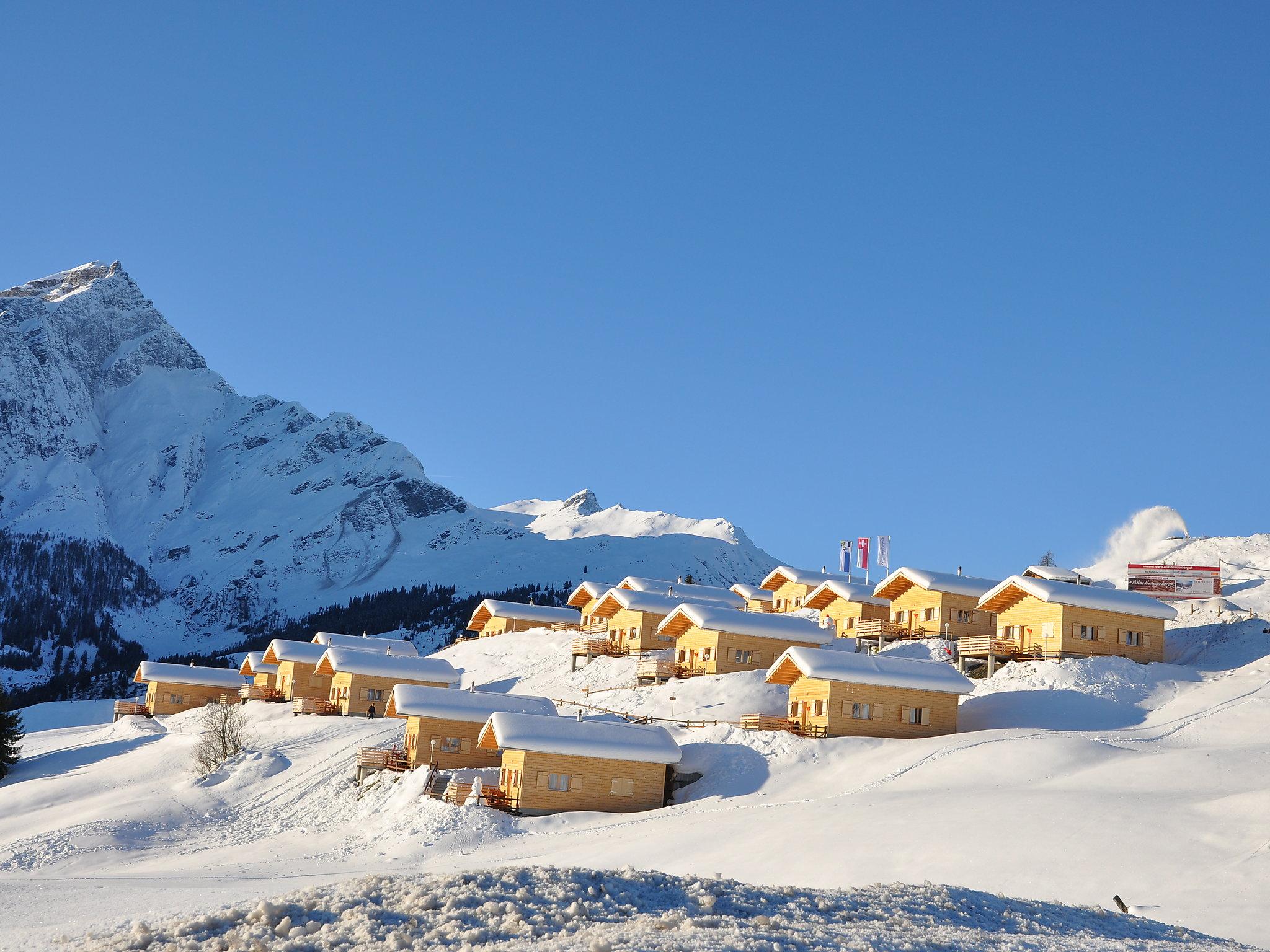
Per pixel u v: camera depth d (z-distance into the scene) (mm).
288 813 65500
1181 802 41188
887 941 23031
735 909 25906
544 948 21703
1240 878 32594
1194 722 60281
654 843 45438
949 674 64438
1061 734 58594
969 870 35875
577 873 28125
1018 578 73438
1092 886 33562
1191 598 86562
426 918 24406
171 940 23766
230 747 79438
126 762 84688
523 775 56406
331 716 90750
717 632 77312
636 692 77312
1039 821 39781
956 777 52094
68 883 43688
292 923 24391
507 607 124000
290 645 107188
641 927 23734
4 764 88625
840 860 38406
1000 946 23641
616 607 94188
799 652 64125
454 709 66188
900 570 85312
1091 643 71375
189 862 54406
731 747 61750
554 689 88000
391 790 63156
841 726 62156
